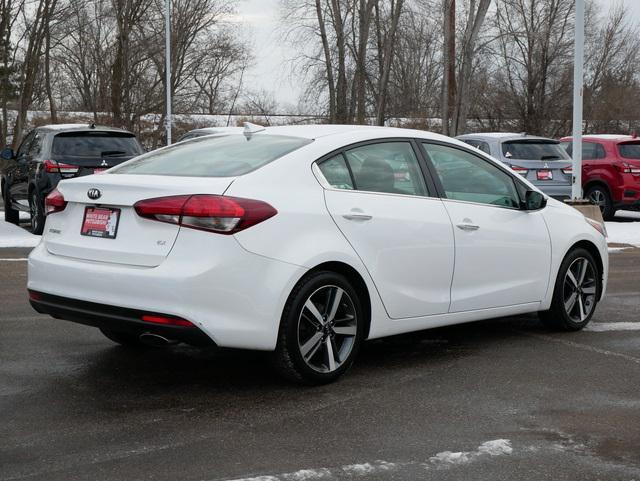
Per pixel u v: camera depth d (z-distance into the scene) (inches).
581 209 474.3
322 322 200.7
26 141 554.9
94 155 491.8
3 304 303.6
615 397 197.0
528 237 251.9
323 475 146.4
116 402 189.2
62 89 2283.5
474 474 148.0
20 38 1662.2
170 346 244.4
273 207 191.2
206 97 1834.4
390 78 1684.3
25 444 160.9
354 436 167.5
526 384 207.8
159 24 1647.4
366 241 208.7
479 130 1470.2
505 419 179.6
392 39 1425.9
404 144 229.8
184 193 184.7
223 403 189.2
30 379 207.3
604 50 1790.1
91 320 193.0
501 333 269.6
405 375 215.6
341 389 201.6
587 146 715.4
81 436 165.8
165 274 180.7
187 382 206.4
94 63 1956.2
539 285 257.1
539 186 613.9
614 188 687.7
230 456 155.5
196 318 179.9
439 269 226.7
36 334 256.5
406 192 223.8
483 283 240.1
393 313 216.7
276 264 189.3
